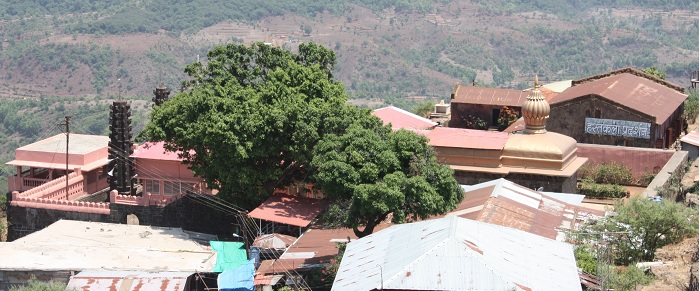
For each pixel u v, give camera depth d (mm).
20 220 60594
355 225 41469
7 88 163375
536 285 27219
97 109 141750
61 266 46875
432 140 48594
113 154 60125
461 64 167875
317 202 51312
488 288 26906
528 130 48656
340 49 176375
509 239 29844
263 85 54188
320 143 45500
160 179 59469
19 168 66500
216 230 56500
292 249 44312
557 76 160375
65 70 165875
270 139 50344
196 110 51875
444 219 30891
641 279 33219
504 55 171750
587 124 55344
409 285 27141
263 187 51875
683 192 49219
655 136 54062
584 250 35406
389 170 43156
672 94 60406
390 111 63625
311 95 52906
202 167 53031
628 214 38594
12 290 42250
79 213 59438
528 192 43031
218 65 57250
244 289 42344
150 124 53531
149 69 167125
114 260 48312
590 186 50438
